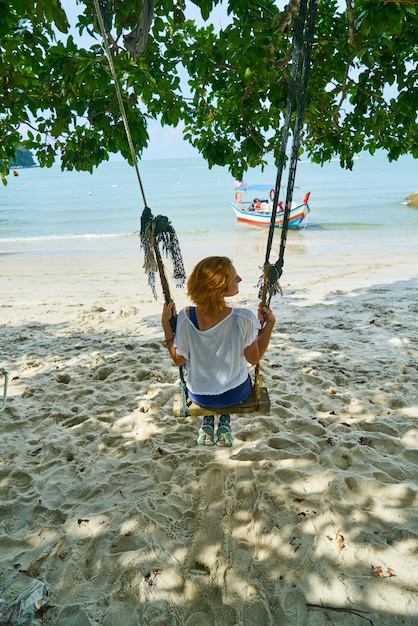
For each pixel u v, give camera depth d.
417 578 2.68
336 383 5.28
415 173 75.94
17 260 19.34
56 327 8.17
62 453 4.11
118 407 4.89
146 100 4.98
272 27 4.08
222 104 6.04
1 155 5.96
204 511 3.29
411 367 5.57
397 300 9.27
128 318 8.60
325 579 2.71
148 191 63.31
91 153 5.33
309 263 16.66
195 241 24.69
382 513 3.17
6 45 4.38
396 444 3.93
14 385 5.58
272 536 3.03
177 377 5.59
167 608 2.60
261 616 2.53
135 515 3.26
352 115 5.85
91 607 2.62
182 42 5.42
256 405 2.97
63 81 4.64
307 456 3.83
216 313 2.68
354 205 36.81
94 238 26.86
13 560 2.98
